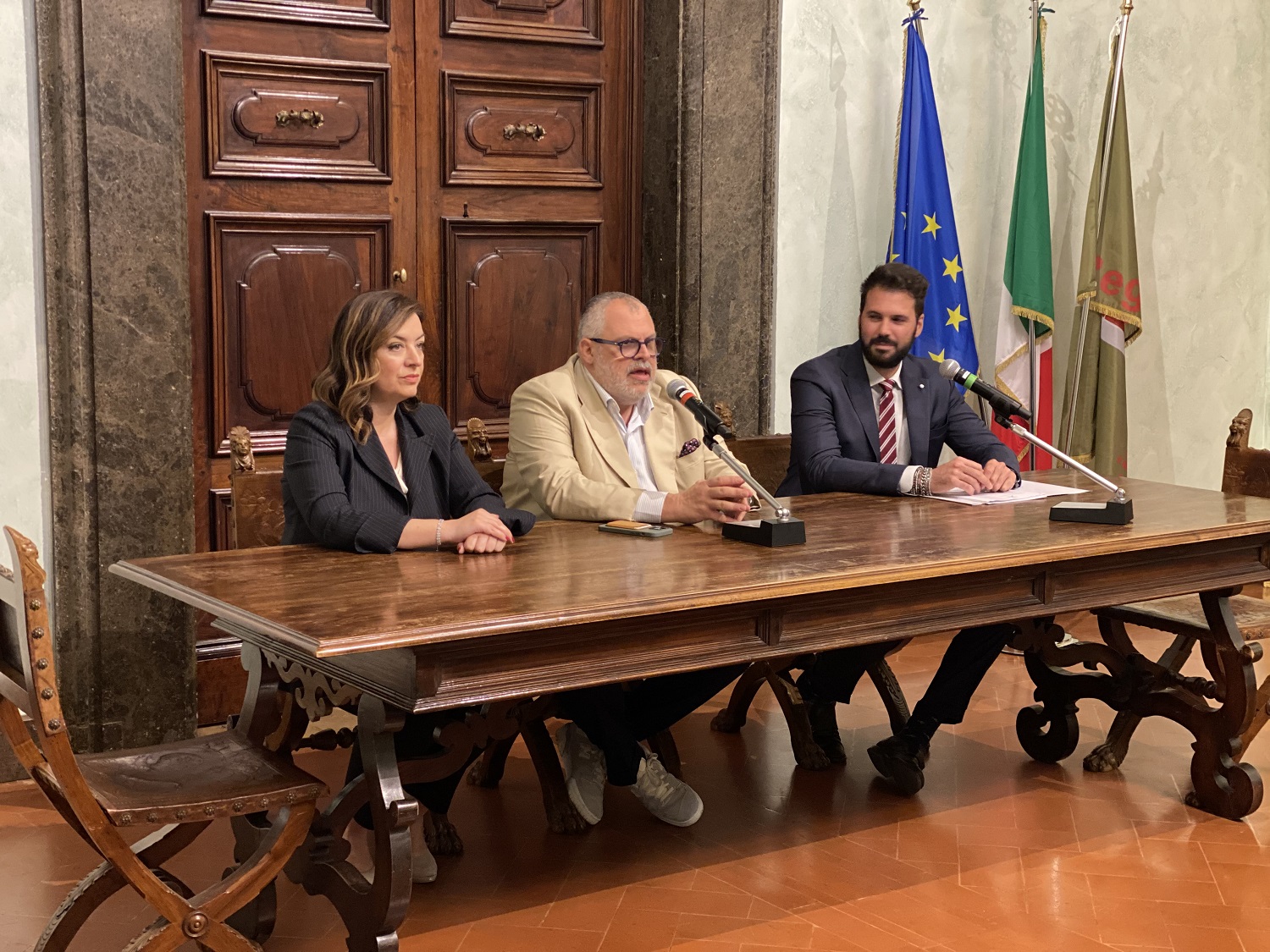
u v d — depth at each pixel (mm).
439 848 3275
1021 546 3016
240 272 4324
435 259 4668
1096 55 5746
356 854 3305
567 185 4855
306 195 4414
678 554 2918
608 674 2471
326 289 4473
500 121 4719
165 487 3969
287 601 2443
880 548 2982
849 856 3295
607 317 3592
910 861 3258
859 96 5238
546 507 3492
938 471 3779
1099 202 5410
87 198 3766
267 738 2834
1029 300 5336
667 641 2555
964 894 3076
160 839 2656
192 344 4266
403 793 2383
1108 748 3926
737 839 3402
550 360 4930
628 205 5000
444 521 2965
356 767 2990
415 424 3264
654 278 5004
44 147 3723
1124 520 3305
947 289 5168
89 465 3854
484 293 4766
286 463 3086
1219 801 3576
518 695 2361
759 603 2645
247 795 2352
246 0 4242
